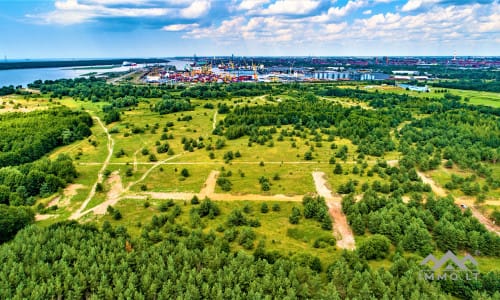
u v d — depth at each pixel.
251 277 79.25
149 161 176.50
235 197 136.50
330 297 72.31
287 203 130.38
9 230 105.06
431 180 149.88
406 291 73.94
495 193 135.75
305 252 93.81
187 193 141.12
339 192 137.75
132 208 129.25
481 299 72.38
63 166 152.75
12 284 76.69
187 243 95.31
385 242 96.25
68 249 87.25
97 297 74.00
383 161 163.38
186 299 73.00
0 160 158.62
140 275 81.31
